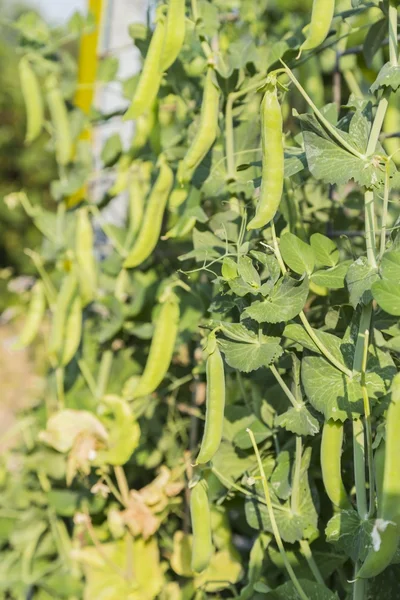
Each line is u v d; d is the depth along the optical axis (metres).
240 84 1.18
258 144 1.20
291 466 1.10
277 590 1.06
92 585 1.29
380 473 0.98
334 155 1.02
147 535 1.28
